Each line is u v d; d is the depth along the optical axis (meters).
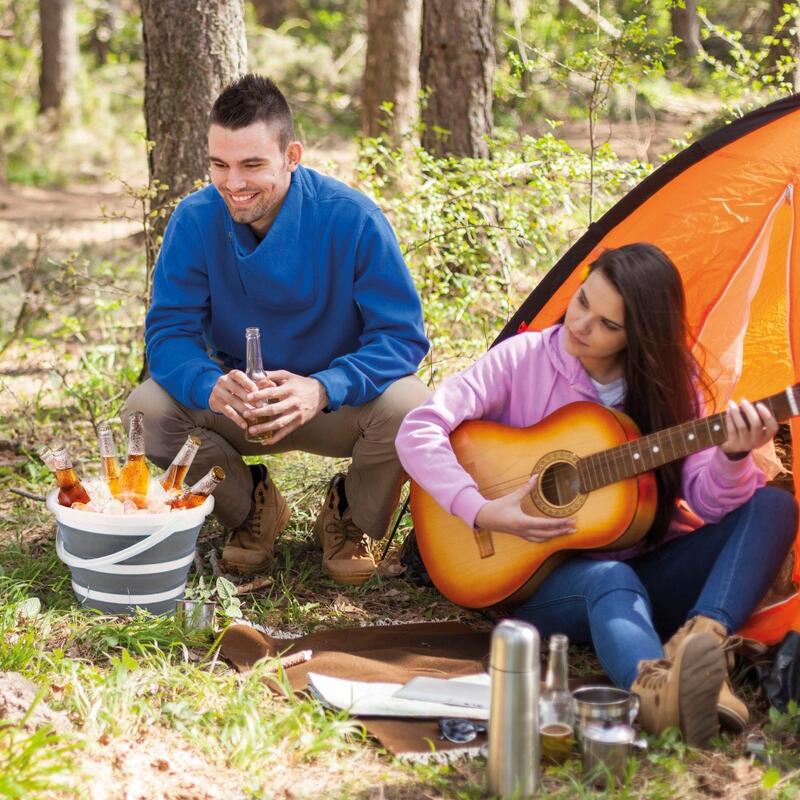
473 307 6.11
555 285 4.04
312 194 3.87
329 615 3.80
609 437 3.30
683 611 3.33
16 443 5.54
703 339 3.97
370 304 3.90
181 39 5.74
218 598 3.86
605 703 2.71
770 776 2.64
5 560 4.15
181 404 3.93
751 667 3.19
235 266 3.89
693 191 3.91
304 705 3.00
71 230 12.30
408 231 5.97
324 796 2.65
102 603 3.58
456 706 3.02
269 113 3.68
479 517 3.28
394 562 4.18
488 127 7.43
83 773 2.58
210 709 3.00
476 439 3.46
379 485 3.96
